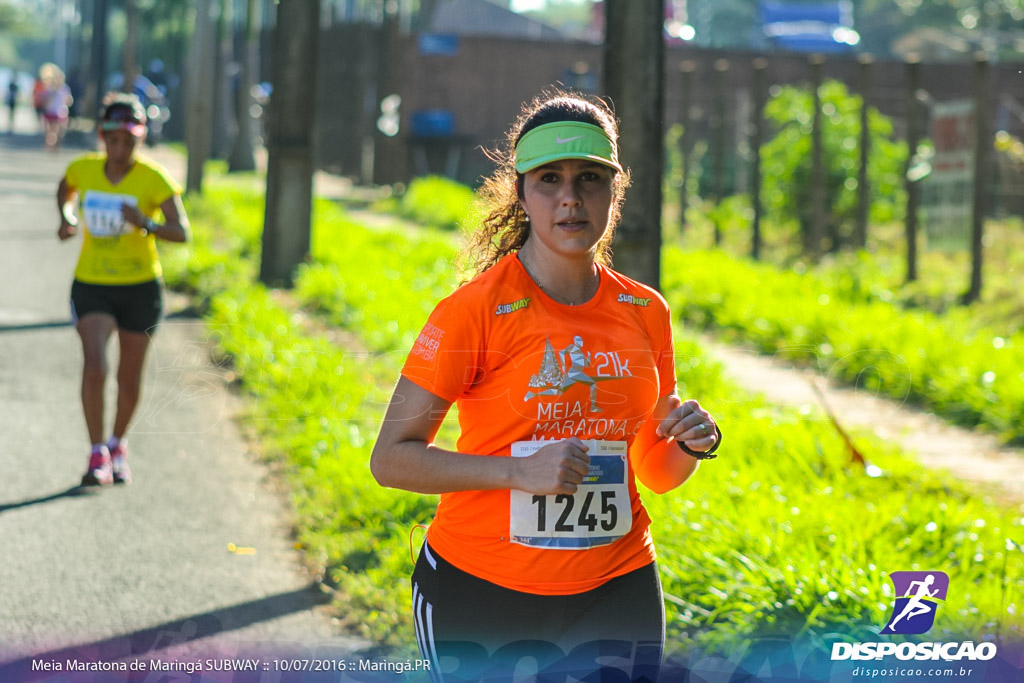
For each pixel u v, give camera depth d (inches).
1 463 268.5
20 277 535.5
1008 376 349.7
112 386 339.3
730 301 491.8
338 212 856.9
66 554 214.4
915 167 590.6
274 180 535.5
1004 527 219.9
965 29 3297.2
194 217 757.9
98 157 260.8
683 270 580.1
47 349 391.9
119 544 221.1
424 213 915.4
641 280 285.7
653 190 284.8
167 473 265.1
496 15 2556.6
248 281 513.7
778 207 757.3
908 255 580.1
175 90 1994.3
